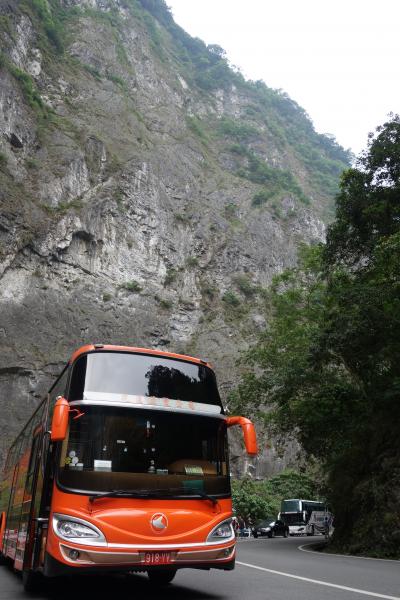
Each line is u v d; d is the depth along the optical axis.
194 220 96.88
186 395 7.80
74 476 6.75
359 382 25.27
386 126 25.36
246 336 86.06
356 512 21.09
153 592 7.77
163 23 157.00
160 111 114.81
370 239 25.39
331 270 27.47
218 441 7.70
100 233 79.38
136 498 6.80
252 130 135.88
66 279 73.06
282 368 25.20
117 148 93.12
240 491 48.34
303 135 165.50
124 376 7.60
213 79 148.50
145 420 7.37
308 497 54.22
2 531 12.29
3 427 58.38
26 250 70.94
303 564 12.42
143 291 80.44
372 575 10.12
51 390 9.12
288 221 111.06
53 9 109.88
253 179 119.94
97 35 111.38
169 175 98.31
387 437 21.66
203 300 88.44
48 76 95.25
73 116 92.38
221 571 10.47
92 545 6.38
